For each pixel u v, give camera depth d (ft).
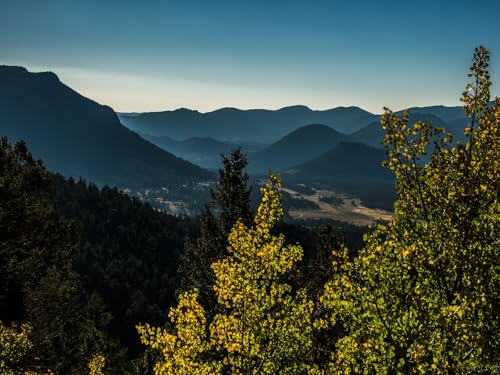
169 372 39.68
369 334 33.73
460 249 32.32
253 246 40.47
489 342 29.89
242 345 39.22
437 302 34.27
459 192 32.99
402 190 36.50
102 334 137.59
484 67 33.53
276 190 42.29
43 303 94.22
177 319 41.39
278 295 41.04
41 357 76.89
